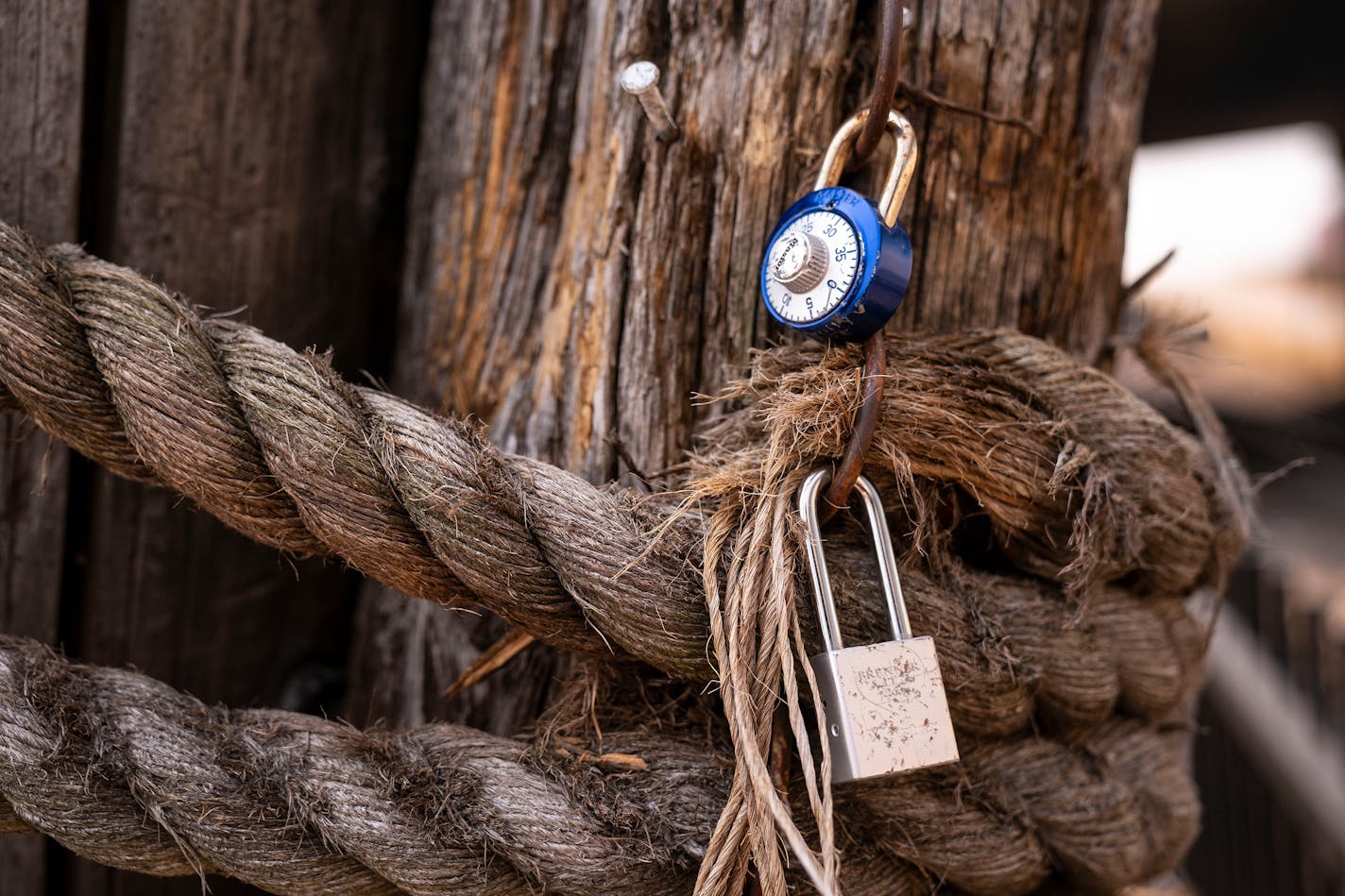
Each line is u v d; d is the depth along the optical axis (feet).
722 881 2.74
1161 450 3.65
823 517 3.10
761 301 3.59
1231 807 11.18
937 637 3.18
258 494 3.04
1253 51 12.29
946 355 3.34
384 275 4.85
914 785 3.29
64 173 3.92
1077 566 3.30
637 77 3.21
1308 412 19.06
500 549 2.95
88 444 3.13
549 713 3.44
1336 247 27.30
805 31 3.47
